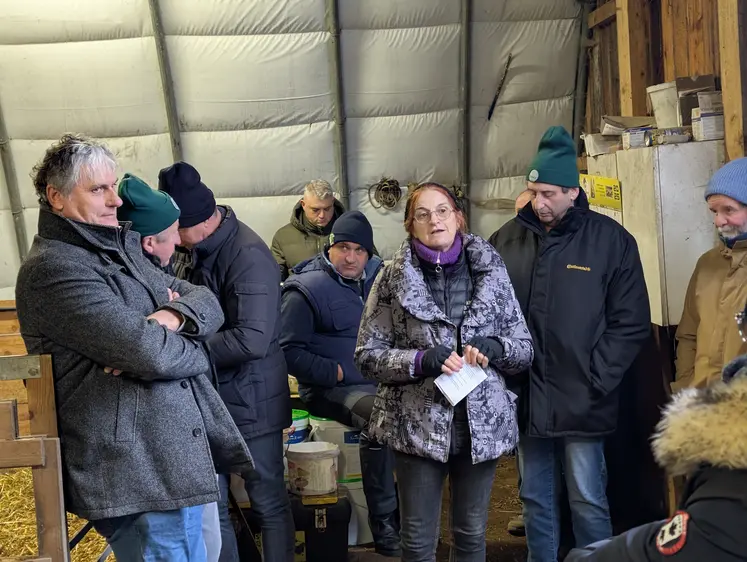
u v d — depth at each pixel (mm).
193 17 5664
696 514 1203
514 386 2980
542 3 5836
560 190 2875
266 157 6215
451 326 2529
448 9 5781
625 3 4477
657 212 3104
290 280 3496
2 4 5555
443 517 3955
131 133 6125
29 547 3562
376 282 2682
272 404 2951
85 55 5797
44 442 2066
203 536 2414
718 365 2598
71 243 2062
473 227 6535
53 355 2086
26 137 6059
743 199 2469
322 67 5930
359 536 3686
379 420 2600
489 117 6238
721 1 3055
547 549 3068
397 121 6195
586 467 2922
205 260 2855
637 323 2885
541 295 2922
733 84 3006
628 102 4520
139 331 1998
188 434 2109
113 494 2043
